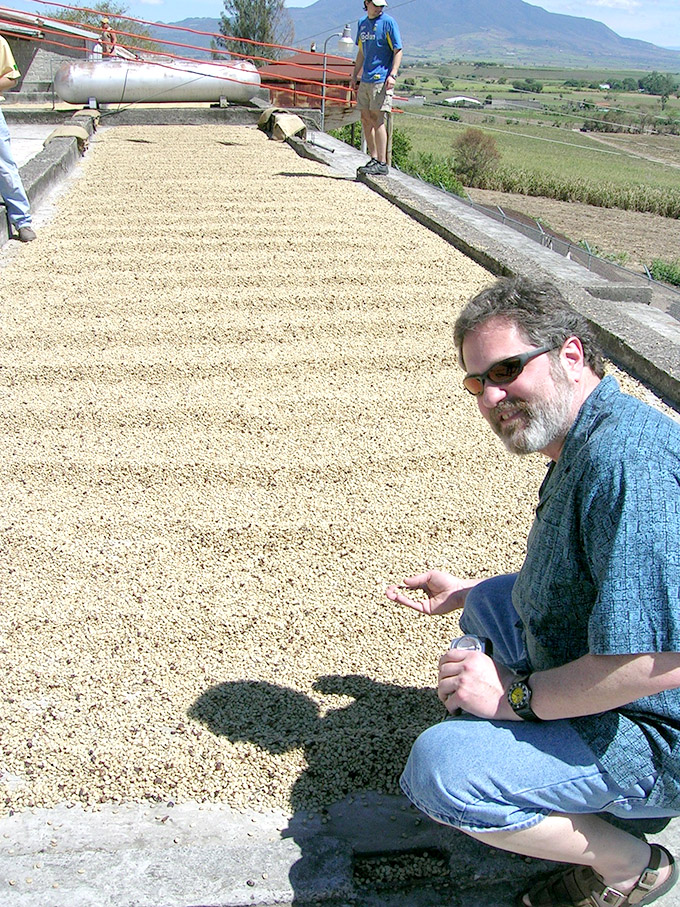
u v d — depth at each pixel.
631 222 29.84
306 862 2.01
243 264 6.41
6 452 3.90
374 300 5.76
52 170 8.55
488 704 1.85
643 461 1.64
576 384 1.88
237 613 2.90
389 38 9.01
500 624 2.27
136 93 14.24
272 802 2.19
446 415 4.35
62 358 4.83
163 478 3.73
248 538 3.34
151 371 4.70
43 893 1.92
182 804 2.17
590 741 1.78
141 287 5.92
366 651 2.75
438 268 6.45
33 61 18.64
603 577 1.63
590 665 1.68
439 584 2.51
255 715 2.46
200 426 4.17
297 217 7.73
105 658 2.67
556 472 1.89
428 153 40.09
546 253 7.00
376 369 4.82
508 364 1.82
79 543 3.28
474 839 2.11
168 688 2.55
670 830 2.16
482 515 3.54
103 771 2.24
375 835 2.11
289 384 4.61
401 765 2.31
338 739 2.38
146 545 3.27
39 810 2.14
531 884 2.07
